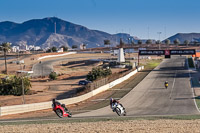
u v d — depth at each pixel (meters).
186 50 115.00
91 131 18.39
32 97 80.31
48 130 19.25
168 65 160.38
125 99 63.38
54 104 27.14
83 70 167.88
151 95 68.19
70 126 21.19
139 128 19.31
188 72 122.00
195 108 49.12
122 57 168.12
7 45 166.00
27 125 22.97
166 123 22.30
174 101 58.81
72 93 82.44
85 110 49.47
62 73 152.25
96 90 74.12
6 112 46.78
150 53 120.94
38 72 164.25
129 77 110.12
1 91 85.88
